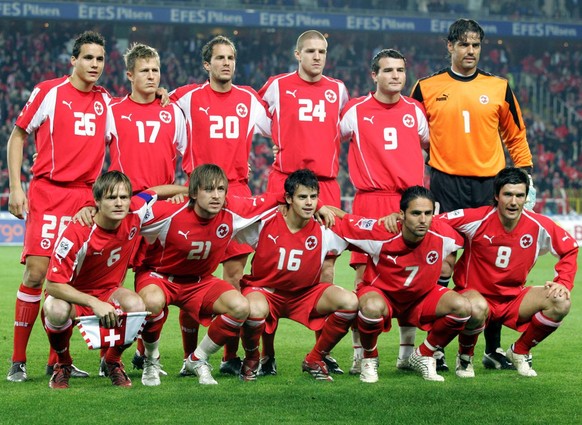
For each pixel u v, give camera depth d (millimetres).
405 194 18297
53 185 19609
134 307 17609
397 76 21172
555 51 109438
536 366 20562
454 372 19953
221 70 21297
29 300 19094
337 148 22094
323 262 19141
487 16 101438
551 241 19609
